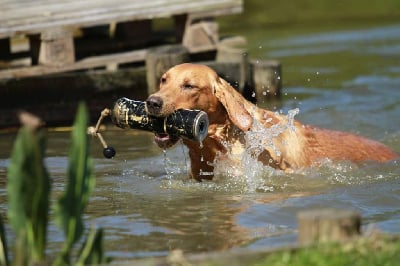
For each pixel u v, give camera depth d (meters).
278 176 10.95
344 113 15.77
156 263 6.95
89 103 15.86
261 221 9.22
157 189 10.80
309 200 10.04
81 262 6.73
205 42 17.14
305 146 11.38
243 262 6.95
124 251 8.27
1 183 11.34
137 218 9.46
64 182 11.29
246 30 28.23
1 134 14.79
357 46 24.20
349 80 19.23
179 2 16.83
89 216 9.59
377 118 15.38
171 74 10.54
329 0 31.56
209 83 10.54
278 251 7.00
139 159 12.70
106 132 14.90
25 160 6.41
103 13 16.20
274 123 11.16
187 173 11.71
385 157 11.99
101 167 12.20
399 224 9.08
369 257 6.86
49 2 16.53
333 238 7.06
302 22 29.66
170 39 18.08
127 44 17.55
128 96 16.25
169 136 10.43
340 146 11.72
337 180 10.91
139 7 16.50
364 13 31.00
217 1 17.09
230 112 10.52
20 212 6.53
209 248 8.30
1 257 7.14
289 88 18.50
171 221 9.30
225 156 10.96
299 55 22.89
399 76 19.58
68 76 15.70
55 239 8.66
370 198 10.19
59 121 15.62
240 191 10.54
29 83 15.42
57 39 15.58
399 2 31.72
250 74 16.98
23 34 15.34
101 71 16.02
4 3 16.39
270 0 31.16
